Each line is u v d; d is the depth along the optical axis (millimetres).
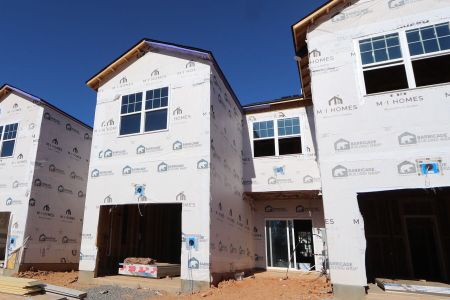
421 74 9320
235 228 10602
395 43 7652
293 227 12539
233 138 11664
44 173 11969
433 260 9508
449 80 9305
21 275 10289
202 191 8594
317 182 11492
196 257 8102
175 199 8820
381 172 6836
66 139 13297
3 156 12383
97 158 10242
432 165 6547
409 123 6926
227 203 10078
